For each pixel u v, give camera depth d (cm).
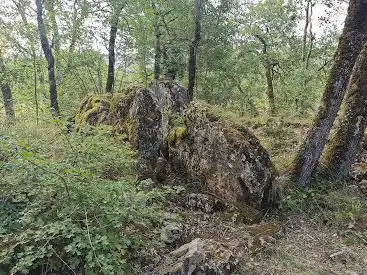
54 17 1429
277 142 946
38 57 1533
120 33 1602
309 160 660
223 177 595
